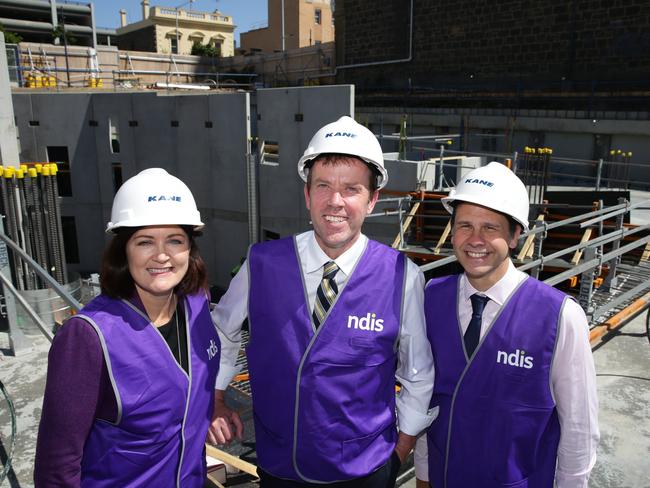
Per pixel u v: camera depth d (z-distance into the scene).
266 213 14.91
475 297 2.09
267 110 14.24
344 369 1.90
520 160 13.30
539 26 21.14
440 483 2.20
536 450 2.02
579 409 1.96
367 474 1.95
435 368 2.17
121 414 1.68
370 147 1.90
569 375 1.94
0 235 3.84
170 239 1.76
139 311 1.76
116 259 1.74
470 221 2.01
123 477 1.73
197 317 1.93
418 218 10.04
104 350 1.64
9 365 4.75
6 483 3.37
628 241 8.19
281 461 1.96
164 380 1.75
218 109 15.48
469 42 23.50
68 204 18.58
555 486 2.12
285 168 14.16
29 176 8.24
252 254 2.04
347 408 1.90
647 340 5.14
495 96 22.70
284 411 1.93
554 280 4.15
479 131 22.03
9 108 9.92
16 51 22.27
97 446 1.71
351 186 1.89
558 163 19.52
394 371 2.04
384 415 1.99
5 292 4.82
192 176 16.70
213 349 1.98
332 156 1.88
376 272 1.95
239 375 4.91
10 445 3.46
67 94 17.80
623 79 19.14
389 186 11.56
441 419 2.16
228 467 3.12
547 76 21.17
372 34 27.53
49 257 8.61
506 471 2.01
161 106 16.84
